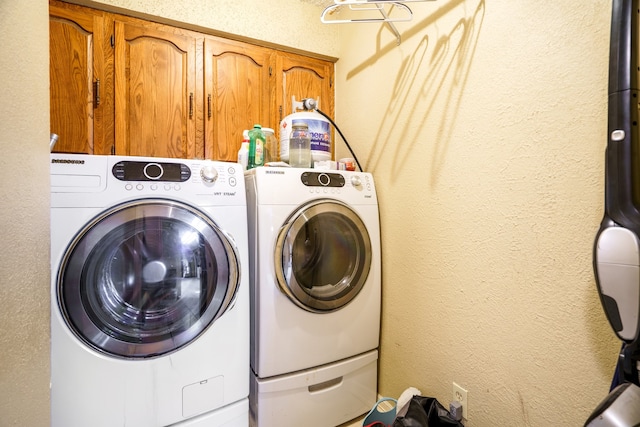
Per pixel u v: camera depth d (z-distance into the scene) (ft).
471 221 3.73
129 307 3.40
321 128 5.46
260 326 3.98
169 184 3.57
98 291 3.21
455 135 3.91
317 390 4.44
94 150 4.66
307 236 4.40
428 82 4.31
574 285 2.81
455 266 3.93
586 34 2.69
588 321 2.72
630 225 2.09
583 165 2.73
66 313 3.00
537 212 3.08
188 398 3.50
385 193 5.09
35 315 1.82
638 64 2.18
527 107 3.15
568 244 2.85
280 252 4.06
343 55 6.29
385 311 5.07
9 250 1.49
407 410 3.96
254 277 4.10
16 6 1.60
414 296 4.53
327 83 6.53
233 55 5.65
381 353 5.16
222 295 3.68
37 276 1.86
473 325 3.71
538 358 3.08
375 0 3.74
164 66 5.12
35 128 1.85
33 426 1.76
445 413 3.83
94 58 4.66
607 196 2.25
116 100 4.78
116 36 4.80
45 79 2.03
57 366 2.97
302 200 4.33
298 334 4.21
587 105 2.70
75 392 3.02
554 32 2.92
